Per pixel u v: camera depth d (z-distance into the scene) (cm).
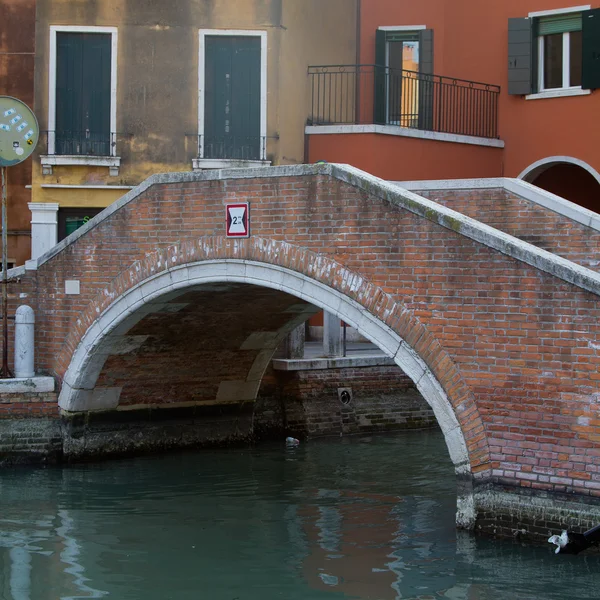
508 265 986
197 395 1600
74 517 1173
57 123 1948
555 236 1172
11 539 1084
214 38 1955
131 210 1329
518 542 979
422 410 1834
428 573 944
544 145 2066
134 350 1445
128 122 1944
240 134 1956
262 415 1691
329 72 1994
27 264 1463
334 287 1111
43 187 1936
